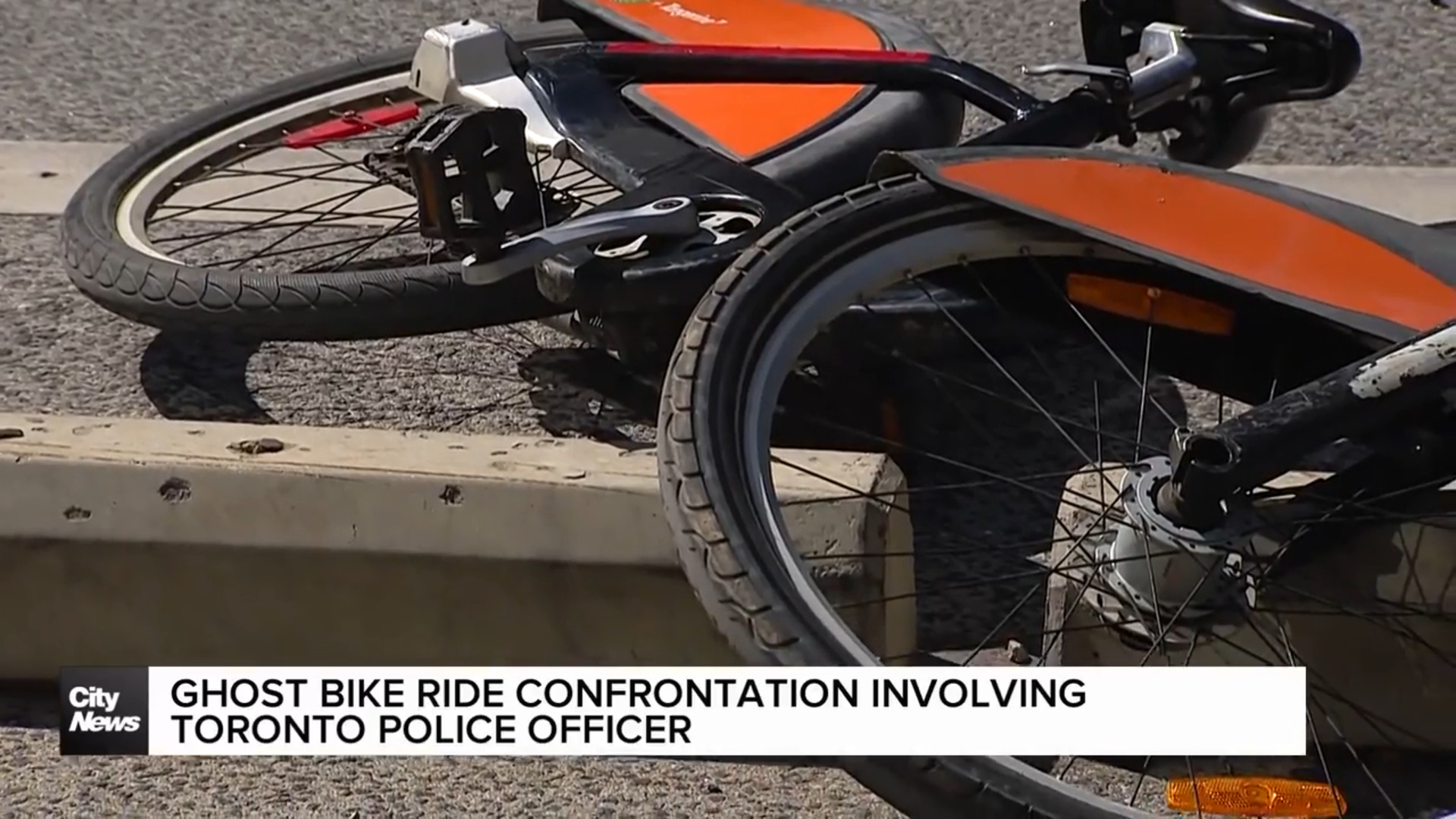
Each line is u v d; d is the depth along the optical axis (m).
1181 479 3.09
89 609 3.67
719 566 2.89
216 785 3.50
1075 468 4.41
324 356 5.04
